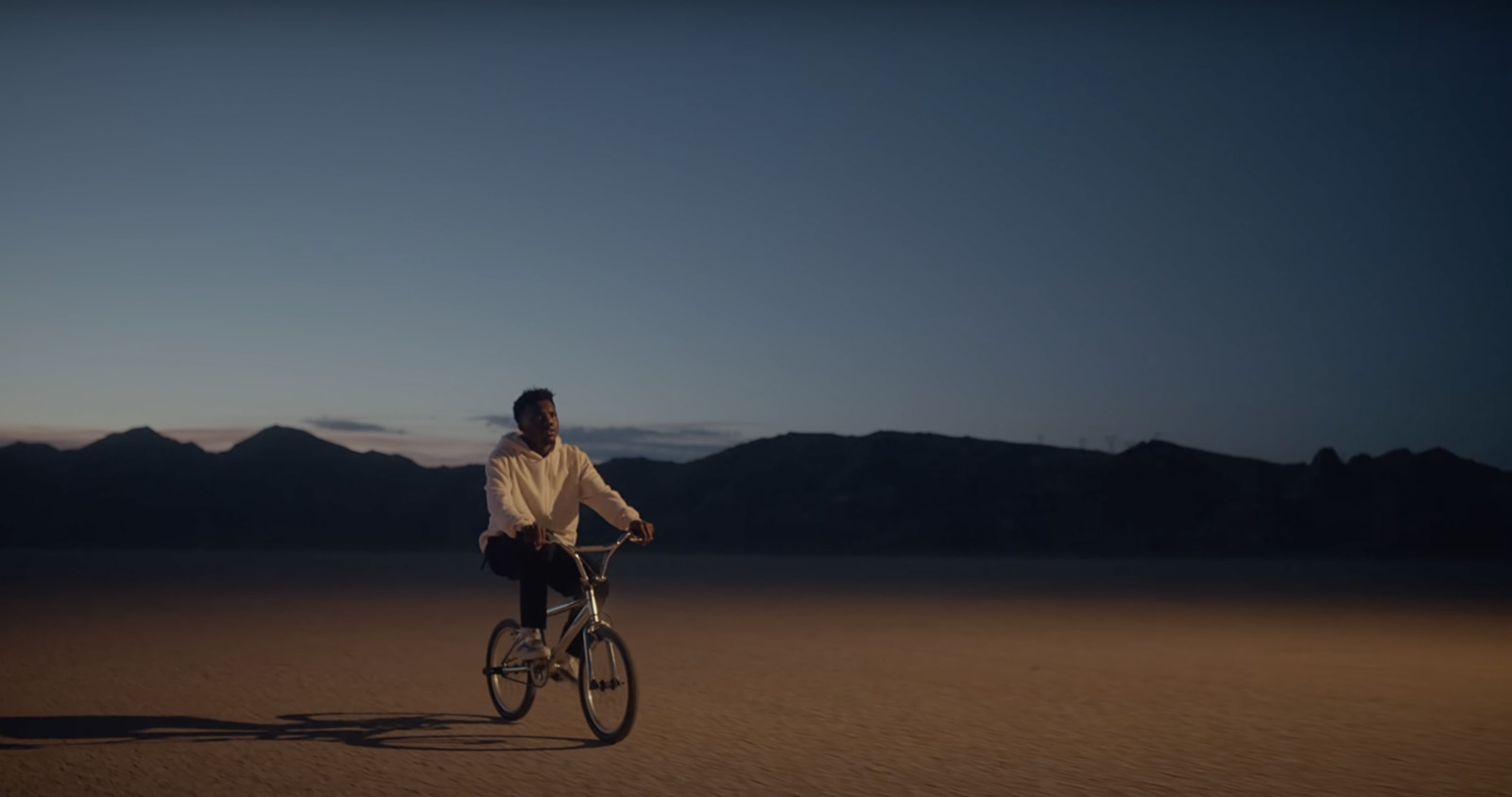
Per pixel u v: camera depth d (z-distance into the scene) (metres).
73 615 16.31
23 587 24.42
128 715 7.68
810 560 54.16
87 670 10.02
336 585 25.59
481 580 28.03
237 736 6.90
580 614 6.91
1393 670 10.41
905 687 9.17
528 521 6.49
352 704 8.13
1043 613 17.69
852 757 6.32
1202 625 15.42
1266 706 8.22
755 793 5.47
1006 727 7.31
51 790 5.52
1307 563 54.28
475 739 6.82
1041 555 73.69
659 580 28.95
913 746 6.66
